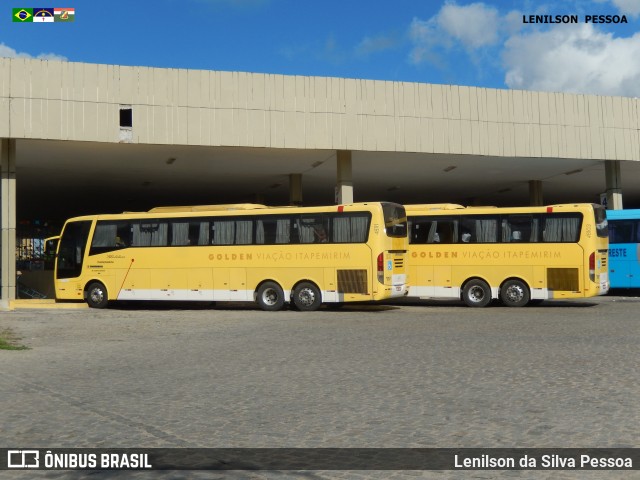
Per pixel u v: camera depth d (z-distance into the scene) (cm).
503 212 2327
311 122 2742
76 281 2534
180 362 1134
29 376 1009
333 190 4300
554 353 1150
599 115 3086
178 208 2439
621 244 2823
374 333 1532
